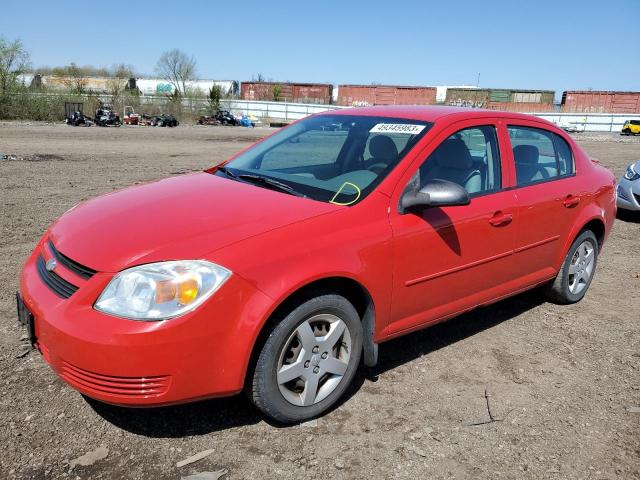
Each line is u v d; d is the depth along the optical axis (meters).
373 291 3.08
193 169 13.19
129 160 14.84
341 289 3.07
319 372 2.96
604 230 4.96
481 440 2.89
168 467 2.57
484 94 61.38
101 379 2.46
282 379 2.81
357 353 3.13
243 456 2.68
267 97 67.94
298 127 4.36
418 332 4.21
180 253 2.58
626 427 3.07
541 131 4.43
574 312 4.74
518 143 4.16
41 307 2.66
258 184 3.54
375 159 3.47
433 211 3.39
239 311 2.57
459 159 3.66
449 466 2.68
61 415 2.90
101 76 66.69
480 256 3.71
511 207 3.87
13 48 36.56
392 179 3.27
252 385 2.76
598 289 5.38
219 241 2.66
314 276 2.75
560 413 3.18
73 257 2.71
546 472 2.67
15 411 2.91
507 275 4.03
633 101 61.09
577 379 3.59
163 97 52.47
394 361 3.72
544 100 61.38
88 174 11.53
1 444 2.65
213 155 17.16
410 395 3.29
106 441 2.73
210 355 2.54
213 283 2.53
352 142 3.74
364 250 3.00
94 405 3.01
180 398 2.54
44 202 8.20
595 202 4.74
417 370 3.60
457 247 3.52
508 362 3.78
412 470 2.64
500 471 2.67
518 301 4.95
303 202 3.14
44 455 2.60
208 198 3.21
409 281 3.28
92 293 2.53
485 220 3.68
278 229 2.80
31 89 38.75
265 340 2.71
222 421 2.95
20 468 2.51
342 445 2.80
